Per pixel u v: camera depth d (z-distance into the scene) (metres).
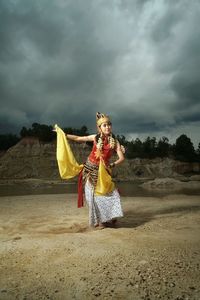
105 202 5.37
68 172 5.56
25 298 2.81
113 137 5.51
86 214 7.00
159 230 5.05
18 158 45.97
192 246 4.06
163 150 61.81
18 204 9.16
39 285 3.05
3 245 4.30
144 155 59.09
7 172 44.12
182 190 16.39
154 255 3.72
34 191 18.41
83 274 3.25
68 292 2.89
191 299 2.68
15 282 3.14
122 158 5.50
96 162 5.43
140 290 2.86
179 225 5.44
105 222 5.52
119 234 4.77
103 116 5.50
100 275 3.21
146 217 6.43
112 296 2.78
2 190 19.92
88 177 5.44
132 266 3.40
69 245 4.18
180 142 65.44
